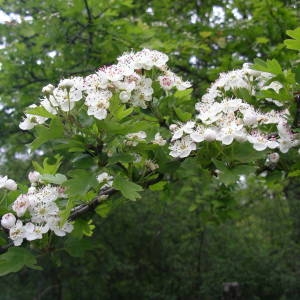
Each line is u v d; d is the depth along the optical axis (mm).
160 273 1239
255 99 282
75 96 228
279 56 478
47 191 239
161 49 513
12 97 634
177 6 735
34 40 572
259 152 229
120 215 1120
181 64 595
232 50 572
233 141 231
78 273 1139
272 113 261
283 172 302
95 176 217
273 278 1160
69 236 261
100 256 1137
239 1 654
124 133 220
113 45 530
